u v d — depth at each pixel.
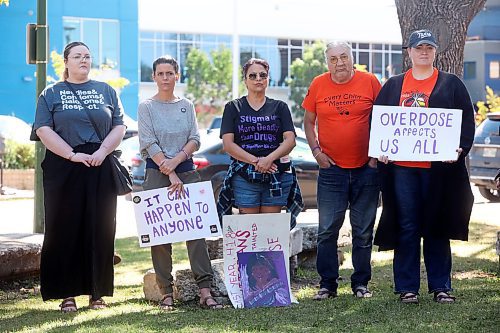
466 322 6.04
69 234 6.60
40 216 10.35
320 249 7.11
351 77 6.88
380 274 8.38
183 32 48.78
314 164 14.92
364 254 7.09
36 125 6.53
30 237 8.66
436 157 6.54
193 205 6.76
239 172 6.83
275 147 6.83
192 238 6.75
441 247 6.78
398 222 6.75
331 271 7.09
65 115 6.54
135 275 8.62
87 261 6.66
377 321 6.15
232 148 6.78
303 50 49.81
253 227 6.88
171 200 6.73
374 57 53.28
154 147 6.70
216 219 6.78
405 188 6.66
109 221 6.66
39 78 10.20
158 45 48.31
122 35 39.22
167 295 6.84
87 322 6.24
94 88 6.68
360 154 6.89
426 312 6.39
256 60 6.81
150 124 6.75
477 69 49.78
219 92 47.09
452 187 6.65
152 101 6.81
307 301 7.00
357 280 7.14
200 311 6.62
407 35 9.07
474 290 7.31
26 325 6.20
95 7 38.56
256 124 6.80
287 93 51.72
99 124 6.61
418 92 6.62
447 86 6.62
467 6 9.00
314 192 14.94
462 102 6.63
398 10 9.20
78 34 38.41
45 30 10.19
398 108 6.60
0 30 35.78
